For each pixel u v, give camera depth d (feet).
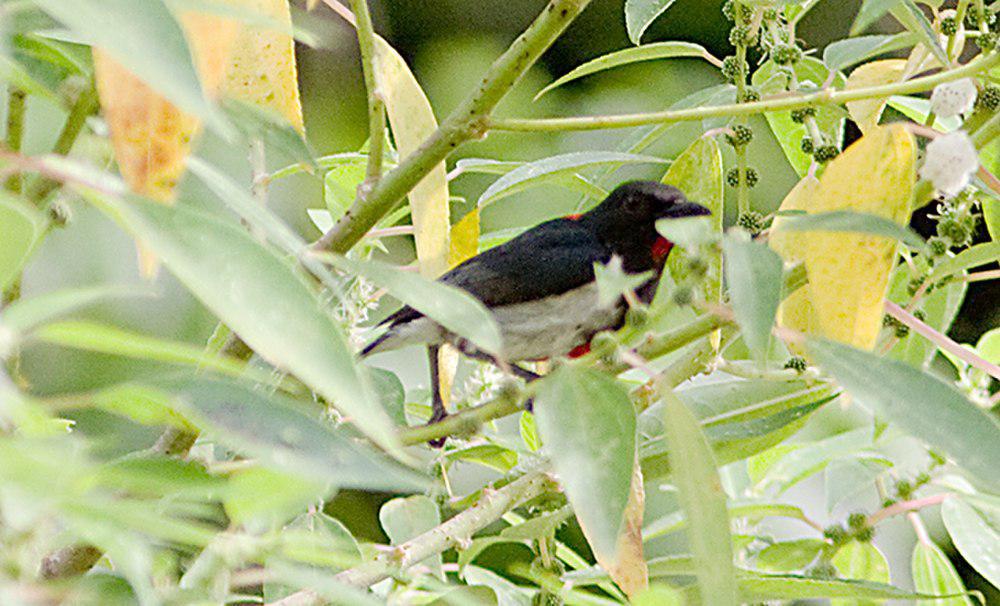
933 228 34.14
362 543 17.57
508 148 35.65
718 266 19.45
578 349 26.43
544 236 26.58
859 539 20.54
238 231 8.23
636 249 27.63
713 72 38.24
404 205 23.43
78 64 15.20
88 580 11.16
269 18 8.54
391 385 20.30
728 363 19.52
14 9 8.79
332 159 23.18
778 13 20.75
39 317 7.66
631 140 23.81
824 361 11.55
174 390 8.25
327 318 8.07
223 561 9.96
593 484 10.94
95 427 28.63
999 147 20.88
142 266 12.66
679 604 8.44
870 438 22.88
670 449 11.60
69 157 15.10
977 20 18.78
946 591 21.80
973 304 37.50
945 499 20.06
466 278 26.00
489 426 23.95
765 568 21.06
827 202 16.28
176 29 7.34
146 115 12.28
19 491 6.70
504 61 15.87
